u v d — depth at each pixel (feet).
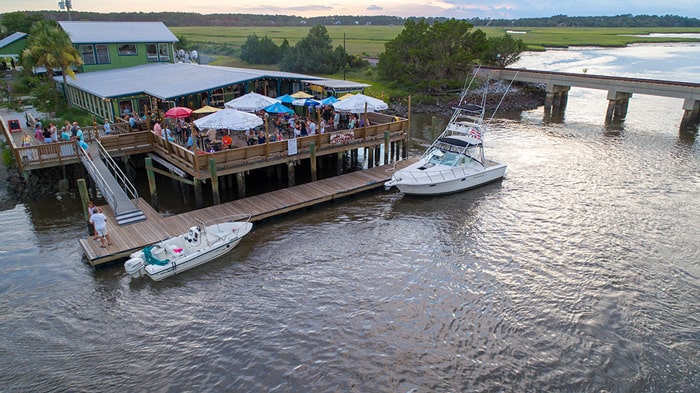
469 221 76.48
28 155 79.66
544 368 44.37
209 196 84.79
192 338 47.73
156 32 154.92
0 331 48.26
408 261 63.16
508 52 215.72
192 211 73.87
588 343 47.91
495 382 42.52
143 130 98.07
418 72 186.80
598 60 339.57
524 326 50.26
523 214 79.46
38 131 89.86
